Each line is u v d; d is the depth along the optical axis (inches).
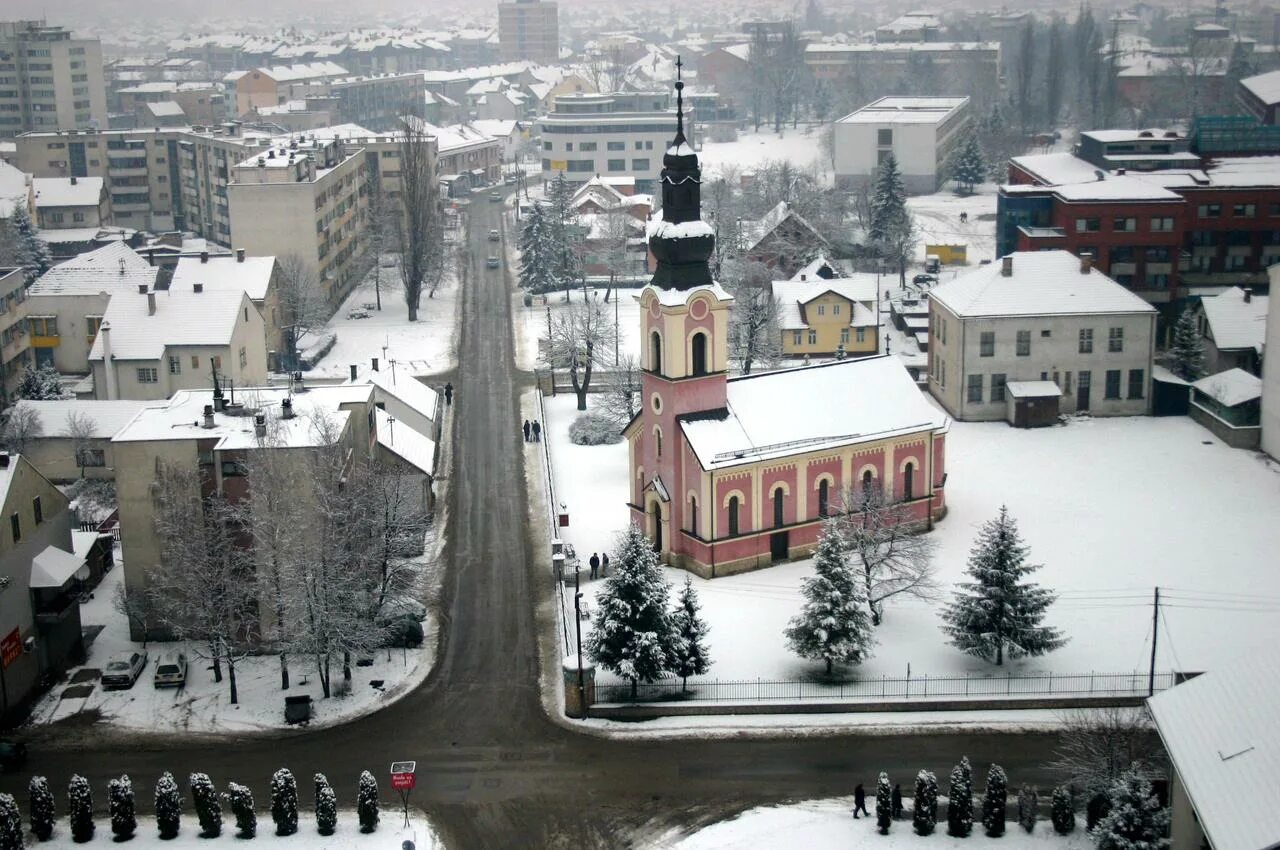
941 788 2815.0
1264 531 4084.6
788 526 3909.9
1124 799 2445.9
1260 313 5438.0
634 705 3144.7
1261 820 1995.6
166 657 3442.4
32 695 3245.6
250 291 5910.4
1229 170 6934.1
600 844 2657.5
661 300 3732.8
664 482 3912.4
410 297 6953.7
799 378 4023.1
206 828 2672.2
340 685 3304.6
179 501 3302.2
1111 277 6417.3
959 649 3329.2
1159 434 5004.9
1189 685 2405.3
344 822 2728.8
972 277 5329.7
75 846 2645.2
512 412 5477.4
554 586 3841.0
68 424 4790.8
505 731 3093.0
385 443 4212.6
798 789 2829.7
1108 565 3865.7
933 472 4119.1
